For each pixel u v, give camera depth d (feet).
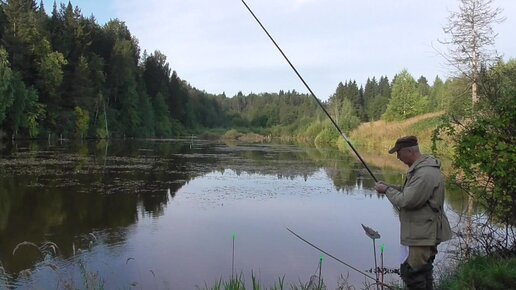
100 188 56.08
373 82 404.16
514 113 18.80
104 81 206.90
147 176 68.59
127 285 25.23
